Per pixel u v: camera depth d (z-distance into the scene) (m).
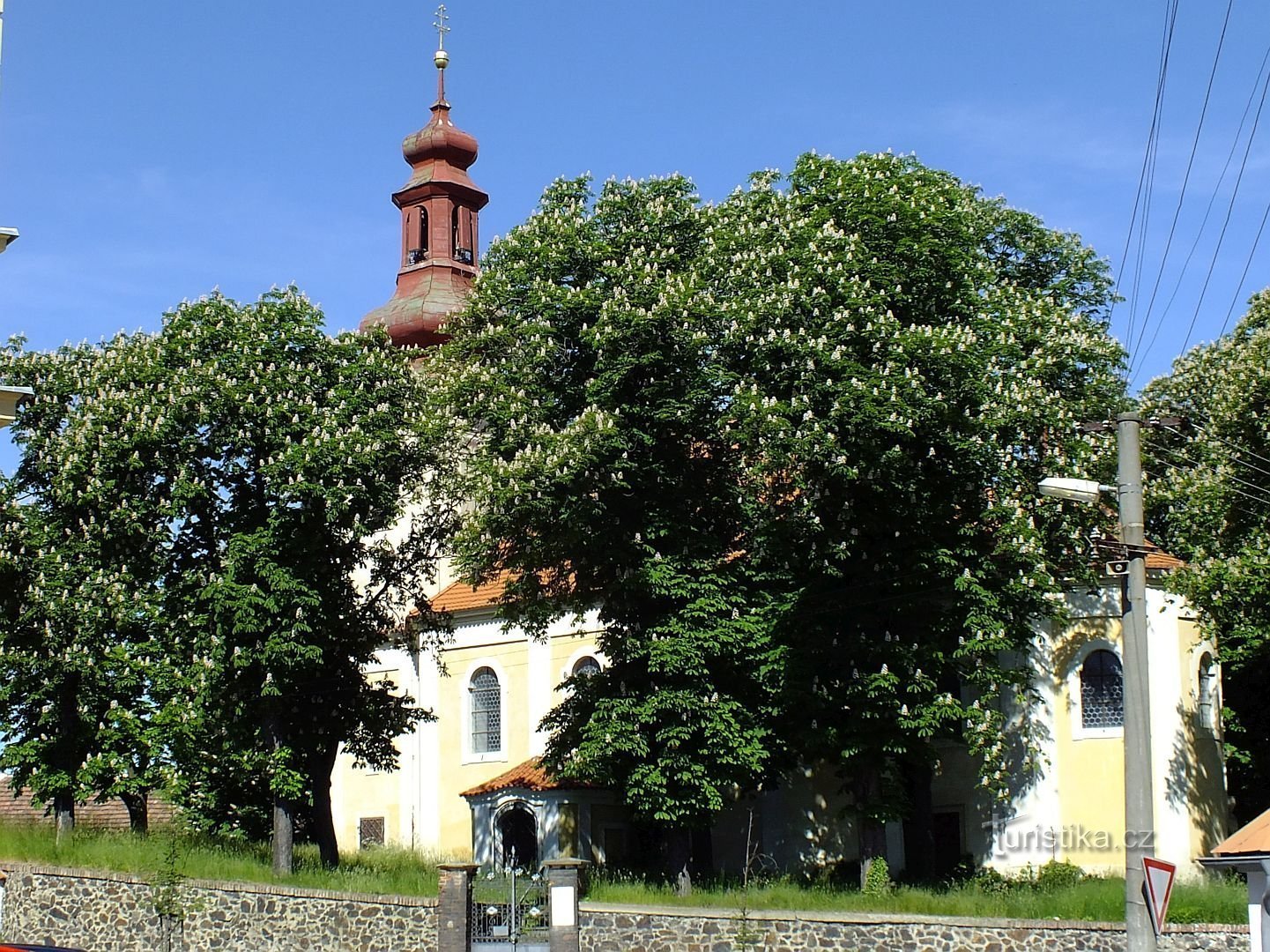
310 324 40.78
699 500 38.56
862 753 36.38
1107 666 40.28
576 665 49.81
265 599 37.34
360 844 53.91
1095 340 39.09
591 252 37.66
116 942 34.91
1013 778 40.38
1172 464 44.12
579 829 44.59
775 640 37.25
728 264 37.00
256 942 33.81
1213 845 39.94
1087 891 32.78
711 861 42.56
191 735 39.31
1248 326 45.50
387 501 38.84
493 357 38.22
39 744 40.75
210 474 39.22
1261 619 36.41
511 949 32.03
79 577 39.34
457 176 63.97
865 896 33.38
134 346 41.09
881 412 33.59
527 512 35.59
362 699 41.84
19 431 41.12
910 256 37.12
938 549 36.44
